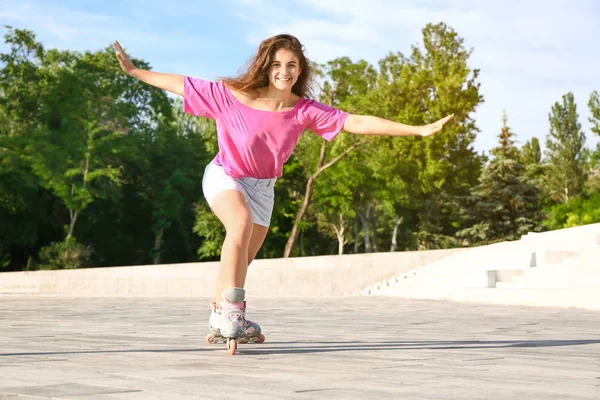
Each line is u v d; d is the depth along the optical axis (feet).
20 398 8.28
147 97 206.69
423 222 200.75
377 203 188.55
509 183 169.58
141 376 10.48
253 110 15.38
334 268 81.46
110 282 85.92
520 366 12.23
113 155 180.65
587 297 40.27
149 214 194.18
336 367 11.86
